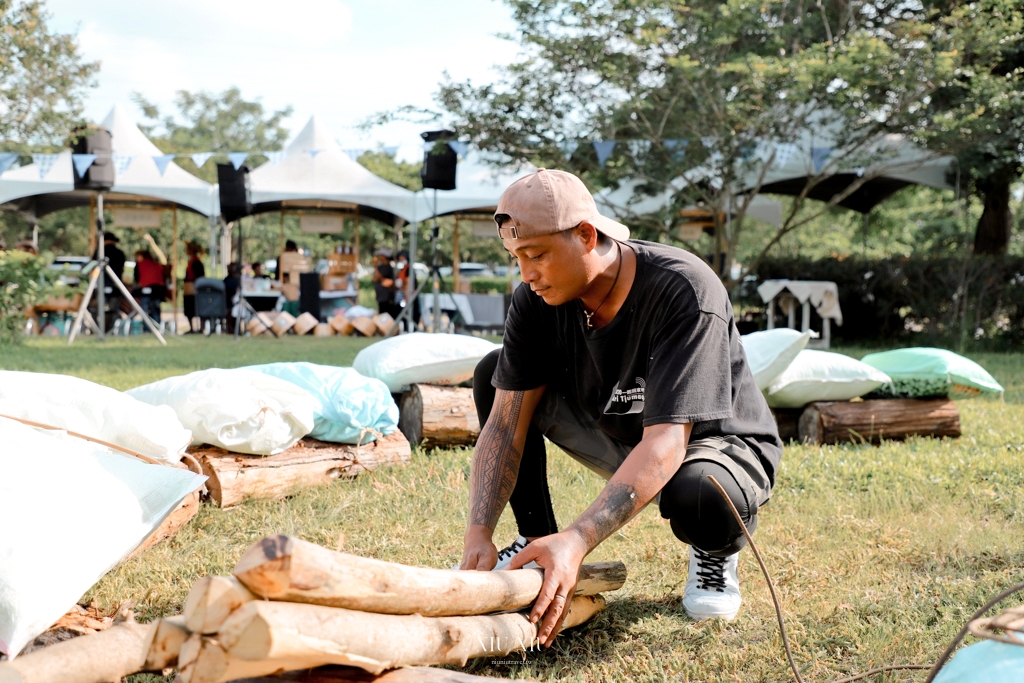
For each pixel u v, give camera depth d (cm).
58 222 3047
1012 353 1151
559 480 352
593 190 1198
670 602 242
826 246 2686
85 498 202
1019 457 403
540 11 1044
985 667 129
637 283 198
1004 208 1359
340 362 867
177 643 114
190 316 1540
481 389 246
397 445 377
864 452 426
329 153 1465
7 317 998
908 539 289
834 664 201
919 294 1255
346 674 133
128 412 272
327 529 296
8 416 241
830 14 1183
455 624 145
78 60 1204
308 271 1606
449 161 1178
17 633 179
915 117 1077
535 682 154
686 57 1009
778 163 1132
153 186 1405
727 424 207
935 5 1108
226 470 317
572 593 191
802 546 282
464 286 1612
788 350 446
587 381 214
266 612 111
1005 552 274
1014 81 1099
